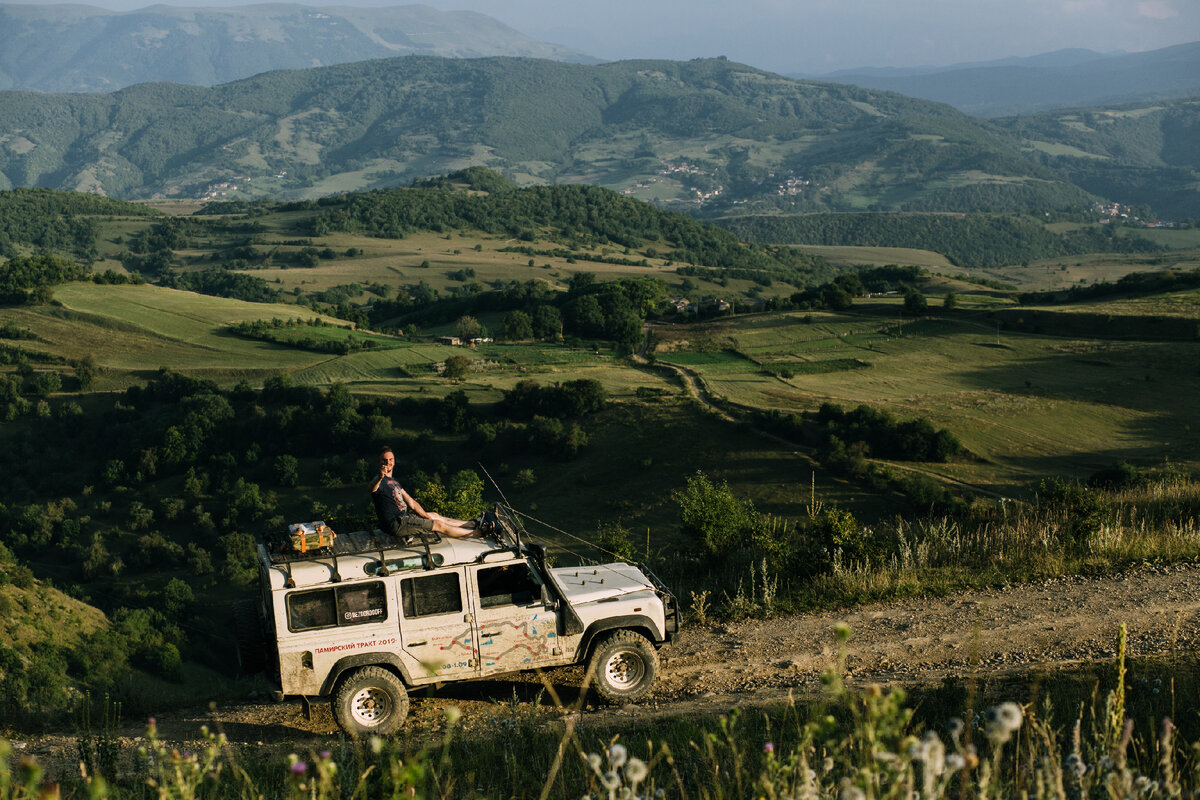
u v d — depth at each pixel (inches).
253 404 4352.9
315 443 4008.4
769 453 3250.5
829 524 547.8
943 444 3061.0
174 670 1792.6
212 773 215.9
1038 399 3713.1
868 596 472.7
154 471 4010.8
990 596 461.1
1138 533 542.0
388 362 5103.3
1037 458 3102.9
